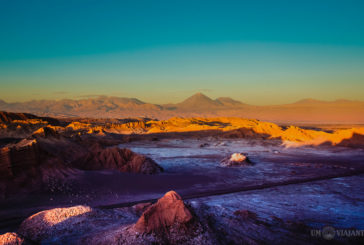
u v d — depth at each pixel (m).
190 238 11.73
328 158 50.12
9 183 21.34
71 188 23.27
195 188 26.23
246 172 35.88
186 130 122.94
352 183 28.72
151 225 11.77
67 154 36.69
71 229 13.16
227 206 18.73
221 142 80.62
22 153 23.45
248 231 13.62
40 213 14.24
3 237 9.89
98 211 15.70
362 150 61.59
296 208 18.61
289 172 35.91
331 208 18.73
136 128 135.12
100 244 11.14
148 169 32.91
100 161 35.06
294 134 86.06
